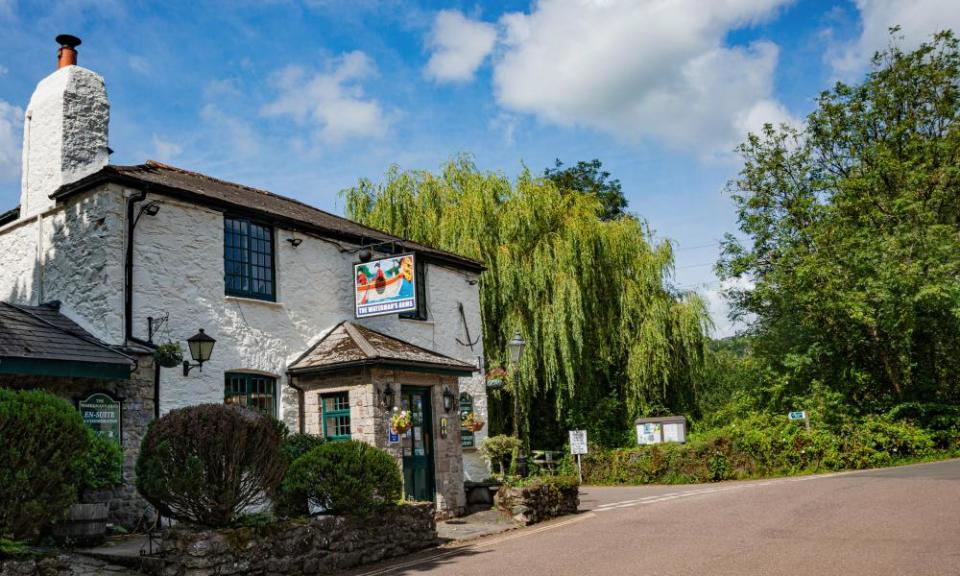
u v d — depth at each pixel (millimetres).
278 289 13875
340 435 13242
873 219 25531
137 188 11609
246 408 8742
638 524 11516
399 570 8906
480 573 8227
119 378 10531
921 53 27703
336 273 15242
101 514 9438
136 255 11523
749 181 29094
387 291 14453
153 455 8180
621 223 24078
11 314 10742
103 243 11281
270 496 9242
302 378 13688
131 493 10672
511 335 21656
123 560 8469
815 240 25078
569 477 14266
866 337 23219
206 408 8352
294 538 8766
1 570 6512
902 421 21984
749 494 14891
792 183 28703
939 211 26188
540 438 24031
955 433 22047
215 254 12734
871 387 23953
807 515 11203
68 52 13500
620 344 23438
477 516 13797
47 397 7223
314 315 14523
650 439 22078
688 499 14953
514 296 21922
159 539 9086
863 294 22203
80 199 11781
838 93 28922
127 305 11250
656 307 22953
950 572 6922
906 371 22688
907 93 27969
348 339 13898
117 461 9789
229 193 14391
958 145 26125
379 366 12742
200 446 8117
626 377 23750
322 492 9586
